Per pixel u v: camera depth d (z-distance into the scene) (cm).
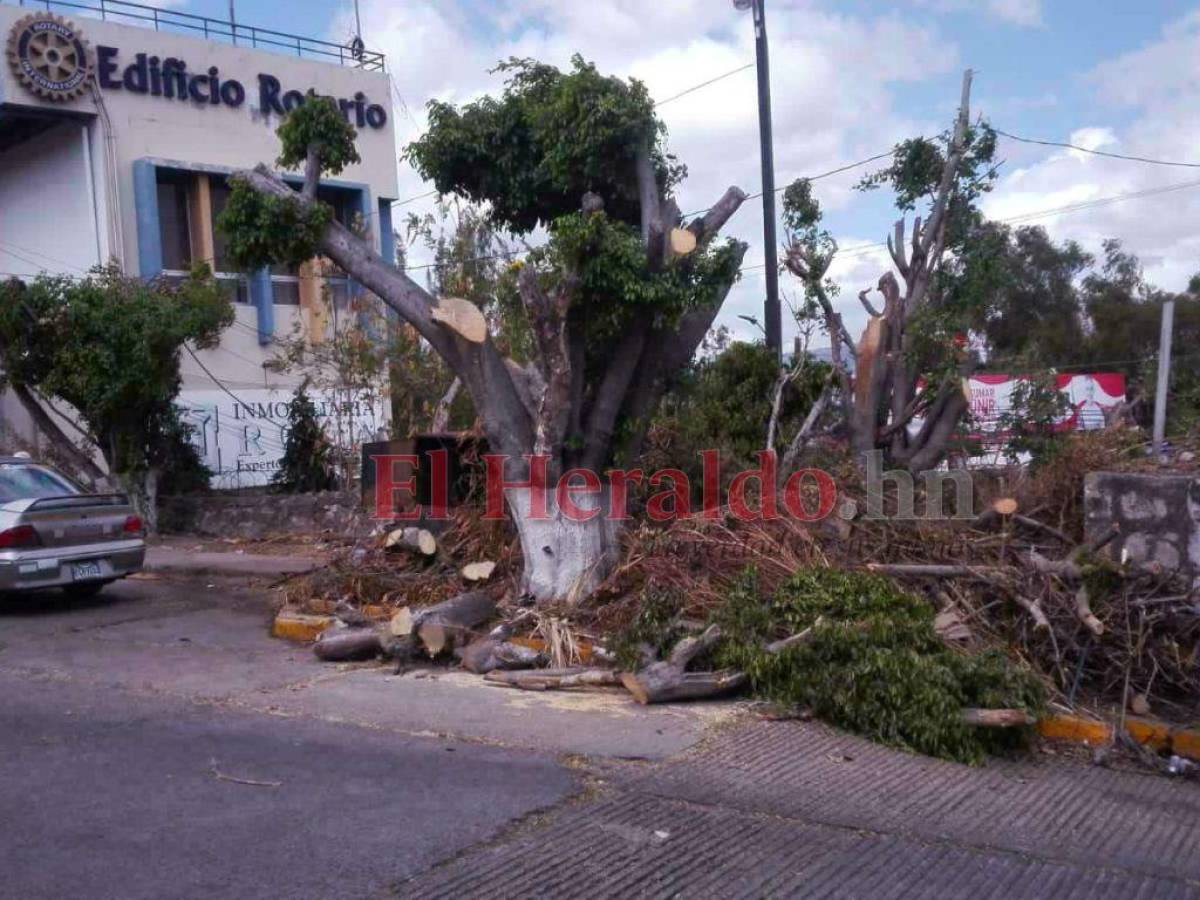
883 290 1184
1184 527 862
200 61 2183
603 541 1015
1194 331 3419
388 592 1101
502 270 1647
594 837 560
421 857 529
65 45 2019
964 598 886
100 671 915
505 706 802
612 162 1002
